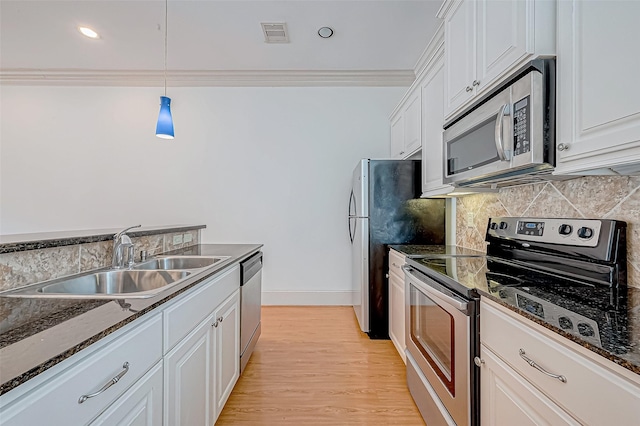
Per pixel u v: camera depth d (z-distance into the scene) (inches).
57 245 47.8
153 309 37.3
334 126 149.6
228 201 150.8
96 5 98.7
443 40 79.7
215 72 143.6
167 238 85.7
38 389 22.5
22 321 30.4
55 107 149.9
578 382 27.4
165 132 98.3
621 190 45.1
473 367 45.3
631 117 31.5
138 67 140.4
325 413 68.8
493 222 74.2
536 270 58.7
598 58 35.5
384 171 109.1
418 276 66.5
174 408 43.4
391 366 89.0
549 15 43.2
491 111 52.9
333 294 149.1
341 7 99.7
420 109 101.7
